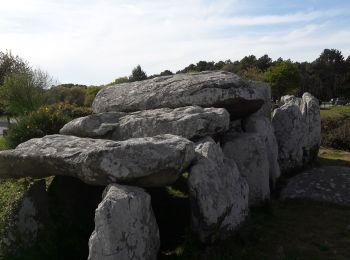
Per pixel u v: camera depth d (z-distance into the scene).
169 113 8.85
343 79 56.56
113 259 5.64
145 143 6.56
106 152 6.43
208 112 8.55
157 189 9.01
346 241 7.54
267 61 66.69
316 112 12.91
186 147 6.77
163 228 7.83
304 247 7.25
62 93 37.94
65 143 7.52
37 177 7.97
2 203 7.21
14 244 6.66
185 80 10.10
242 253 6.80
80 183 8.20
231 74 10.37
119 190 6.18
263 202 9.02
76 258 6.95
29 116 12.99
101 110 10.75
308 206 9.50
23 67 34.41
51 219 7.36
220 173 7.35
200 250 6.72
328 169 11.45
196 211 6.85
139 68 62.47
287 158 11.84
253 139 9.18
